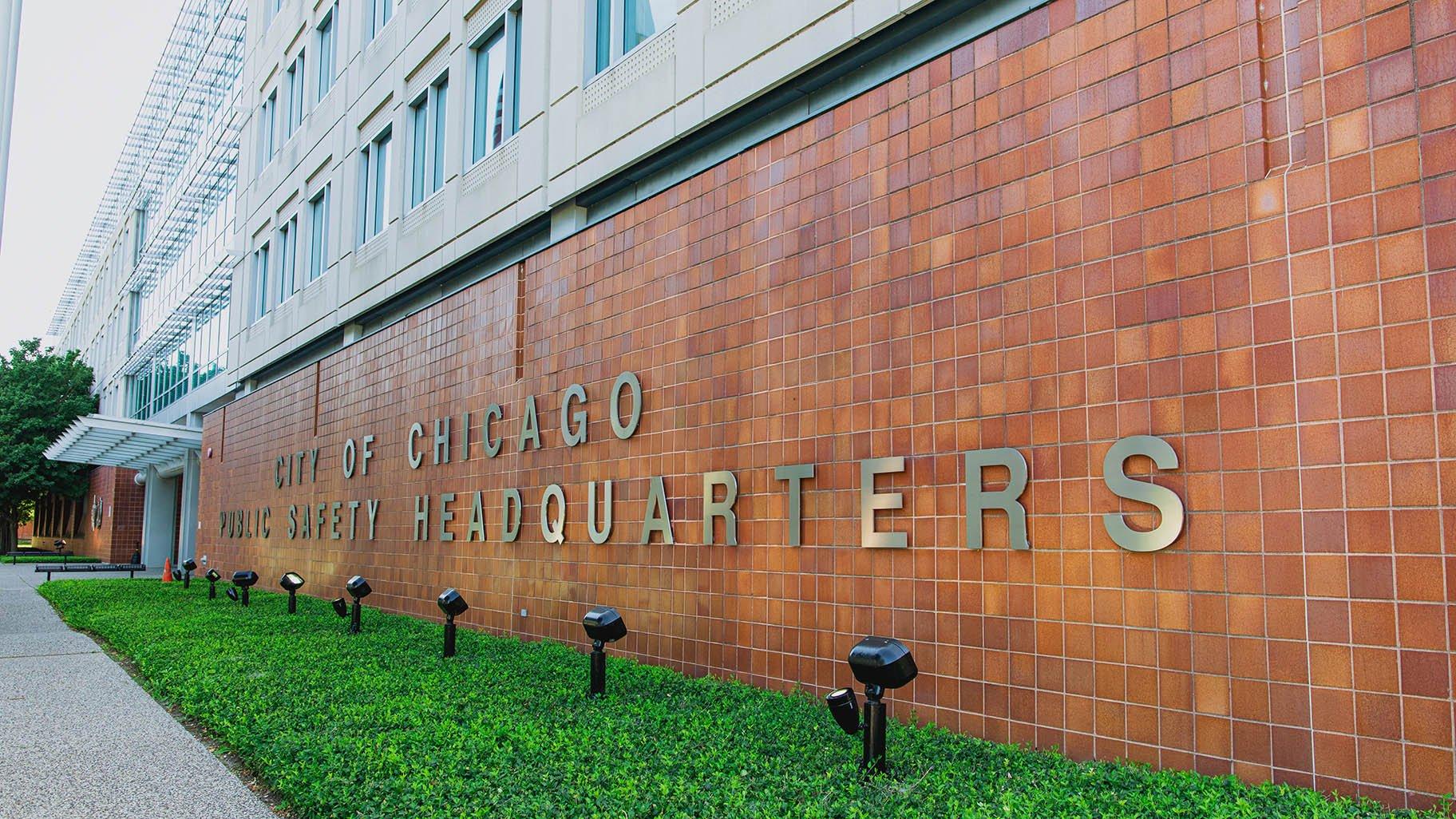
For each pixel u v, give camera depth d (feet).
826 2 27.43
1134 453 18.66
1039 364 20.70
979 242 22.29
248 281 87.04
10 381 152.97
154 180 145.89
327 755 18.80
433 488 48.49
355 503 57.67
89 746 23.03
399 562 51.57
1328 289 16.38
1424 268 15.33
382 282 57.41
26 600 65.62
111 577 96.68
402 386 53.21
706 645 29.40
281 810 18.10
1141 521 18.54
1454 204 15.11
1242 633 16.93
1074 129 20.61
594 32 39.63
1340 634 15.72
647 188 36.55
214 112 107.65
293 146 77.25
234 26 100.48
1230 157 17.97
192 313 115.75
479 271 48.88
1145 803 14.82
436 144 53.57
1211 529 17.49
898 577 23.26
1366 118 16.24
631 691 26.00
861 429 24.70
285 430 72.43
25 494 148.25
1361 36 16.44
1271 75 17.70
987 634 21.11
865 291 25.04
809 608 25.68
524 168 42.86
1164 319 18.61
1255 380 17.19
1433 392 15.06
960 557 21.85
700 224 31.45
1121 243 19.49
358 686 26.76
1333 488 16.01
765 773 17.26
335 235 65.82
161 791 19.22
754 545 27.81
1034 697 20.06
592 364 36.68
